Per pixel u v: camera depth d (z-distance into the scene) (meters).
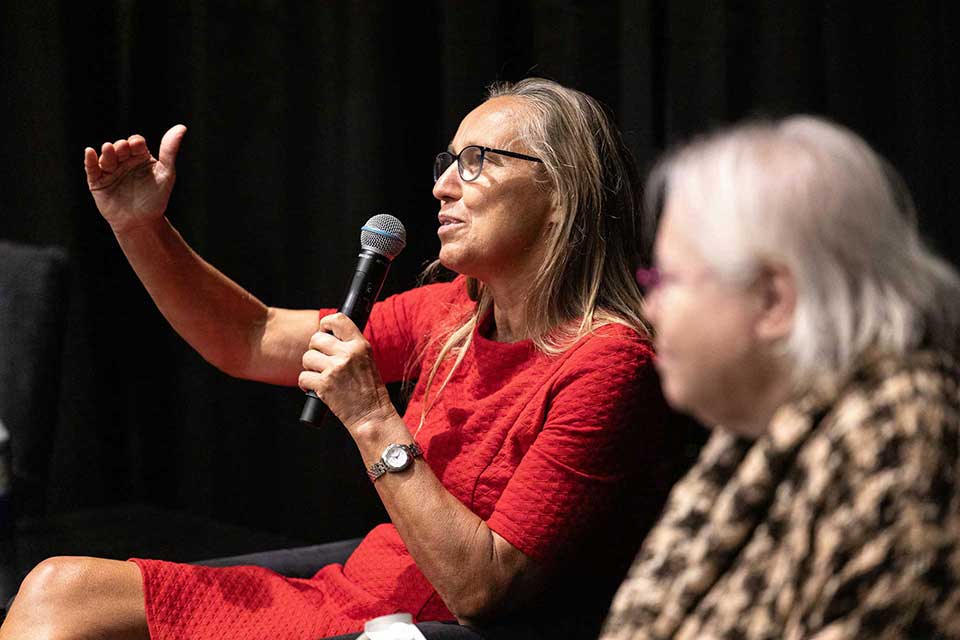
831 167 2.26
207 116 7.41
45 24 7.52
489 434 3.76
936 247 5.11
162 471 7.91
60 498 7.72
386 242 3.92
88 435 7.75
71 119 7.63
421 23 6.83
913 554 2.10
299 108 7.16
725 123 5.58
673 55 5.71
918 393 2.19
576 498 3.51
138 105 7.70
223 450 7.58
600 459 3.54
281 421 7.38
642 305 3.81
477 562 3.44
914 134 5.18
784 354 2.27
